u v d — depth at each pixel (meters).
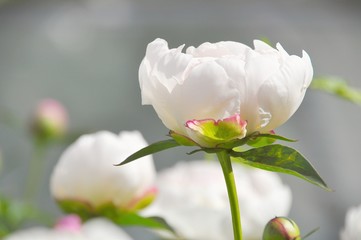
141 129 2.54
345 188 2.53
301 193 2.33
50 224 1.20
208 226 1.10
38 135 1.66
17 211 1.19
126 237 0.68
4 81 2.69
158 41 0.84
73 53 2.72
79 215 1.09
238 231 0.86
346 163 2.57
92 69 2.71
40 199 2.15
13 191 2.12
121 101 2.63
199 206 1.10
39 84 2.69
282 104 0.83
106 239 0.67
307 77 0.84
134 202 1.10
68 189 1.09
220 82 0.82
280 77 0.83
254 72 0.83
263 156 0.84
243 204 1.12
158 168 2.25
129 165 1.09
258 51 0.85
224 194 1.15
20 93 2.68
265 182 1.16
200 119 0.83
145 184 1.10
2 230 1.13
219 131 0.83
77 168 1.09
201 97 0.82
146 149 0.84
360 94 1.16
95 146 1.09
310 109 2.58
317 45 2.72
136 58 2.71
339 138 2.58
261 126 0.83
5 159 2.21
